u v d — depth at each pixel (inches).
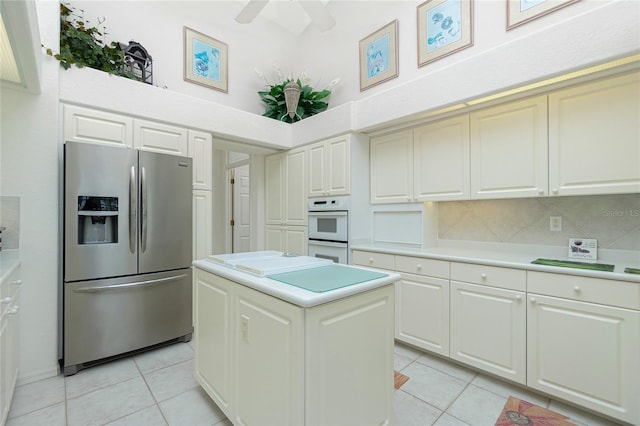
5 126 77.0
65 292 81.1
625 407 59.9
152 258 95.9
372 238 125.0
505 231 97.1
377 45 131.6
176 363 89.2
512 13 92.4
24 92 78.9
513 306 75.0
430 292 91.7
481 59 82.4
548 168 78.0
